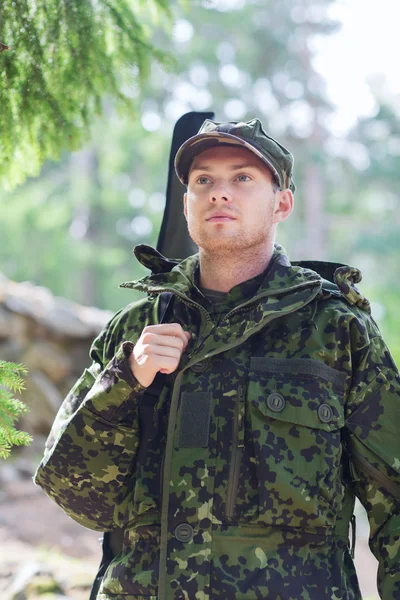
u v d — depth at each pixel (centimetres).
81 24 357
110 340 284
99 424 256
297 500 241
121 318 287
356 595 252
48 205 2200
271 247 278
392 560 250
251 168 269
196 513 244
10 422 280
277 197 282
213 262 272
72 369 952
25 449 887
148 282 278
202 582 238
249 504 243
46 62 353
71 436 257
